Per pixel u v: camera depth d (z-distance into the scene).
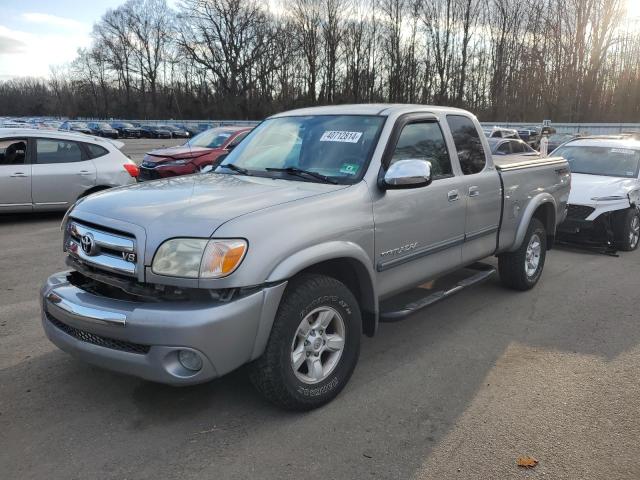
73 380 3.84
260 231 3.04
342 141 4.08
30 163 9.72
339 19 68.81
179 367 2.96
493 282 6.50
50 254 7.58
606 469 2.96
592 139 10.45
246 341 3.01
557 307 5.65
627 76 48.12
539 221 6.20
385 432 3.27
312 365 3.43
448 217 4.50
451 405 3.60
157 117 89.00
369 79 68.50
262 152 4.45
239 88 74.00
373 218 3.72
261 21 71.88
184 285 2.92
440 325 5.08
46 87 116.94
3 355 4.24
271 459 2.99
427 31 60.81
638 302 5.86
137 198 3.42
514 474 2.90
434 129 4.57
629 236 8.53
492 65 56.78
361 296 3.81
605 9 45.22
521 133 34.94
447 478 2.86
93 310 3.05
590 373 4.10
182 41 73.38
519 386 3.88
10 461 2.94
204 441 3.14
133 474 2.85
